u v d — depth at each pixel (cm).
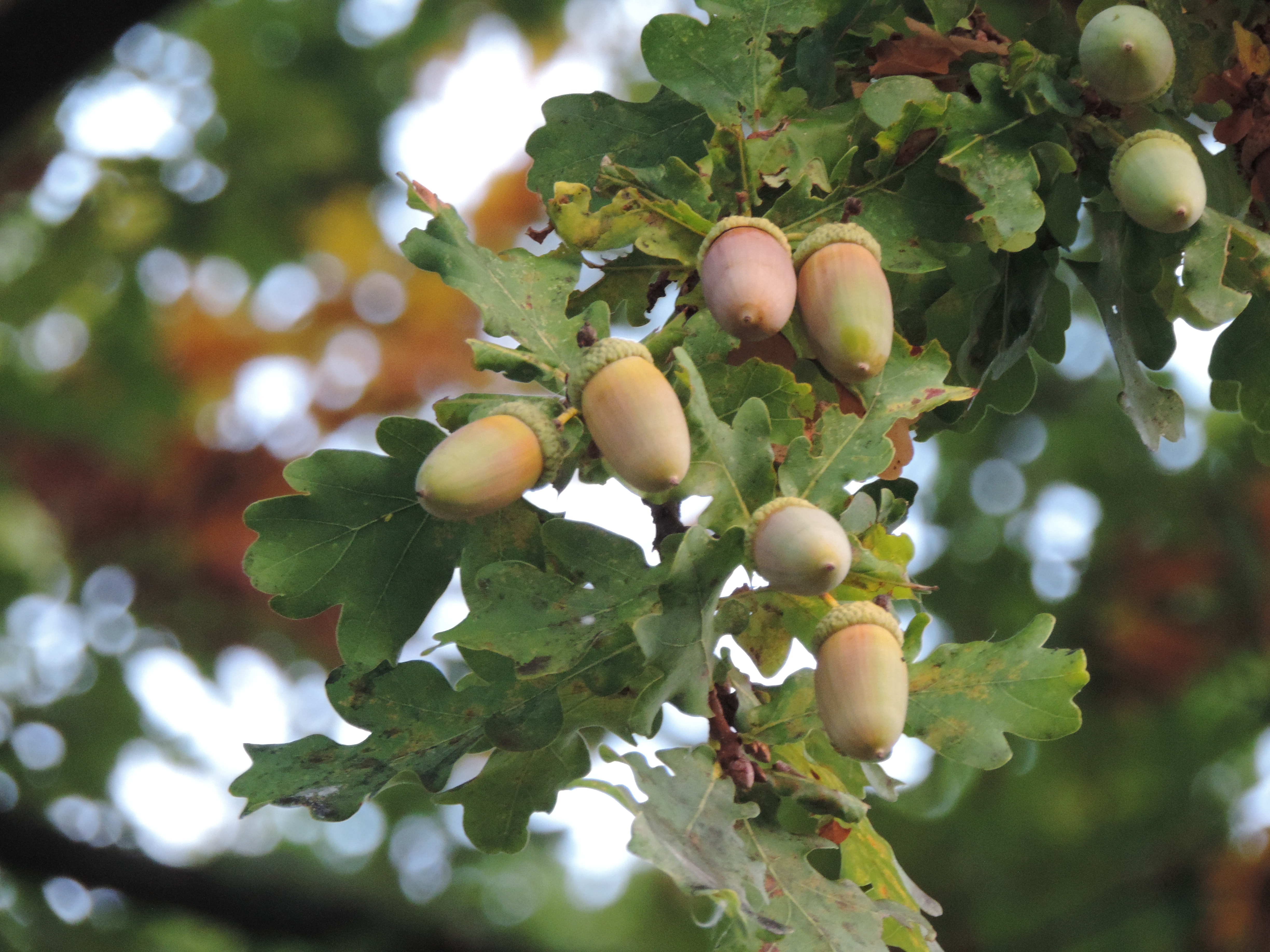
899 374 72
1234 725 166
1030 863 168
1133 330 77
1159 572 167
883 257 74
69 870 145
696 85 75
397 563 73
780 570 68
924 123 74
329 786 71
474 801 72
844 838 73
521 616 70
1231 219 76
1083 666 71
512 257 73
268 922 150
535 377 72
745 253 71
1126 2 76
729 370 72
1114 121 75
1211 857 162
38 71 129
